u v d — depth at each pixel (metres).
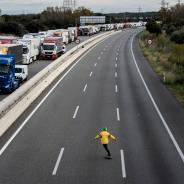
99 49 86.44
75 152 20.41
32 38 65.00
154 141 22.50
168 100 34.28
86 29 124.19
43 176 17.14
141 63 62.00
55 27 148.12
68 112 29.34
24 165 18.48
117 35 135.88
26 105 30.56
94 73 50.75
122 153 20.33
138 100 34.09
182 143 22.19
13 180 16.69
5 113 25.28
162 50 79.25
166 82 43.06
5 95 36.88
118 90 38.81
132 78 46.81
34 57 62.88
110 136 19.84
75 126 25.52
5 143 21.86
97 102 33.06
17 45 48.84
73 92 37.50
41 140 22.45
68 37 95.44
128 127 25.41
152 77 47.75
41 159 19.33
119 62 63.09
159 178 17.06
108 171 17.81
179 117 28.30
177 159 19.53
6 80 36.94
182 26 120.25
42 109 30.33
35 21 139.50
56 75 47.75
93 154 20.14
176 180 16.84
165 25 154.75
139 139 22.83
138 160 19.33
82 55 73.88
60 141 22.27
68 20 168.12
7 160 19.16
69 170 17.89
